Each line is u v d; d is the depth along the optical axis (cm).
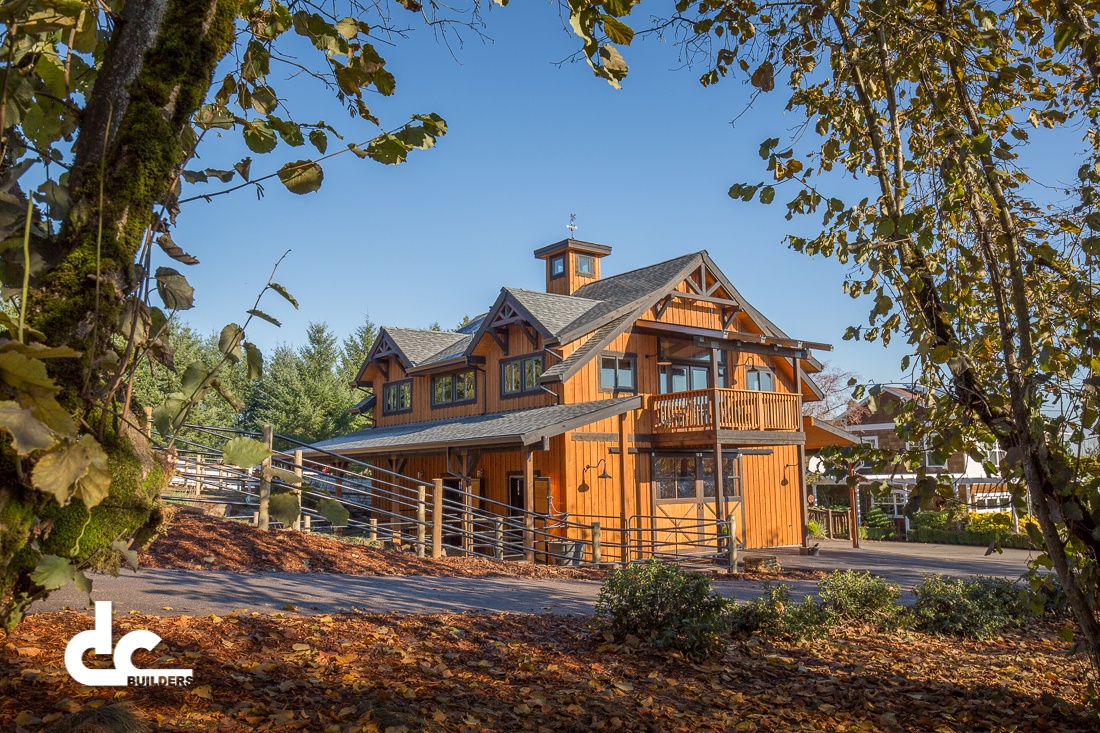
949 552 2461
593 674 701
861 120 684
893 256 552
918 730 650
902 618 1108
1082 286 525
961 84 609
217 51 237
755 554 2130
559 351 2083
